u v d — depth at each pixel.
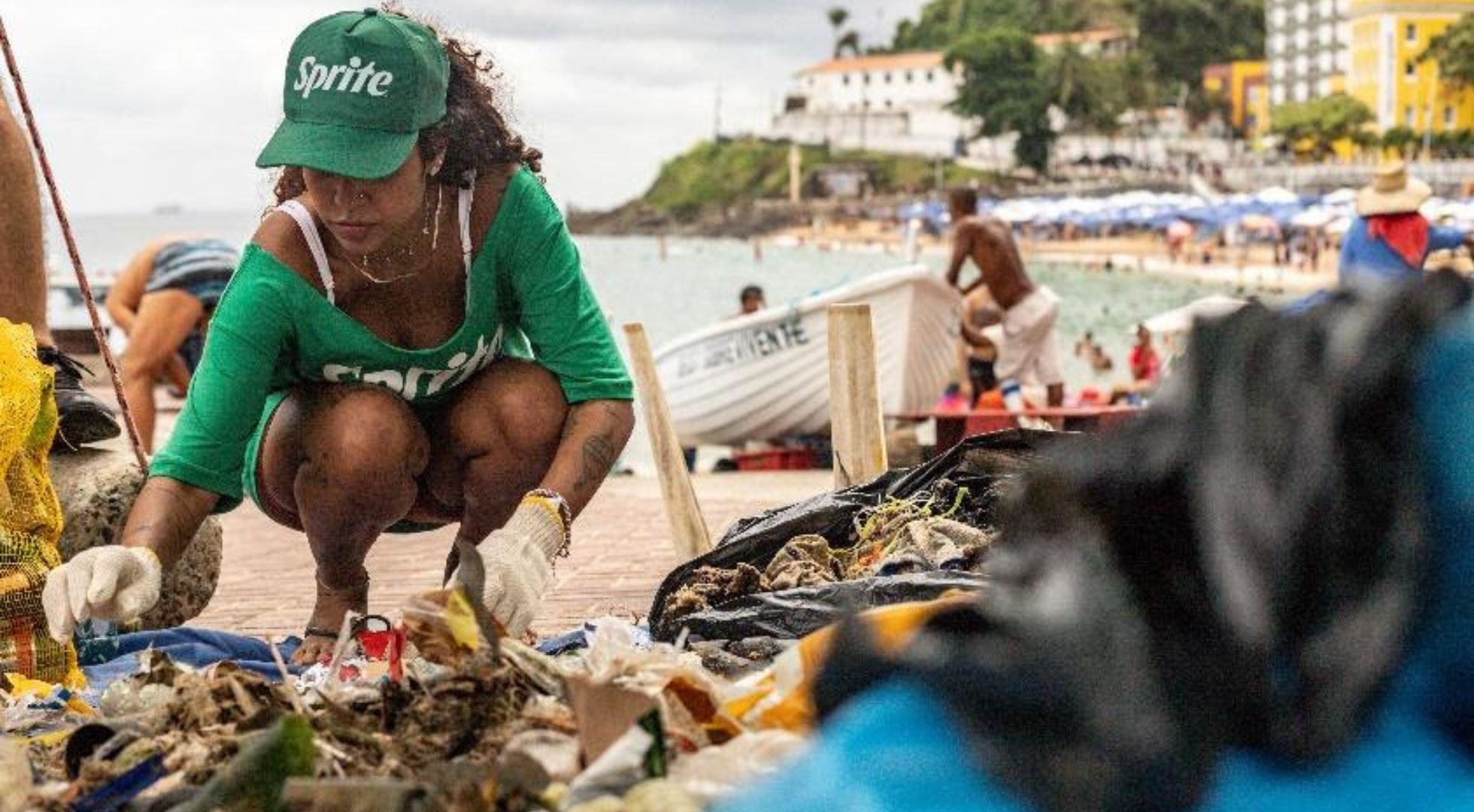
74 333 21.47
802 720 2.44
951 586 3.96
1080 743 1.24
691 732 2.62
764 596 4.10
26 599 4.67
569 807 2.17
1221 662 1.25
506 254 4.77
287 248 4.61
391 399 4.87
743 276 108.75
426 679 3.20
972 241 17.75
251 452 5.03
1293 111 165.38
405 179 4.37
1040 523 1.34
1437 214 49.88
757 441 19.17
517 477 4.93
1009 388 17.73
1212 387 1.32
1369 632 1.26
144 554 4.05
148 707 3.62
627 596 7.21
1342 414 1.28
